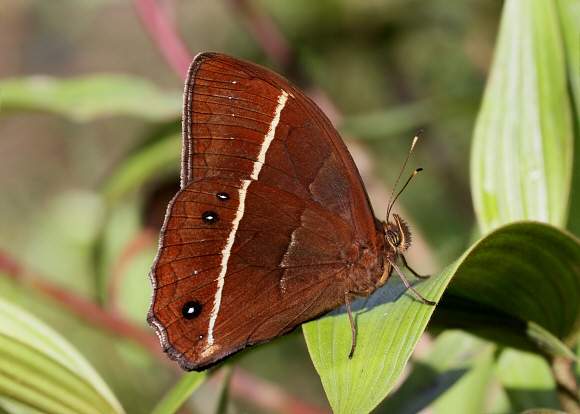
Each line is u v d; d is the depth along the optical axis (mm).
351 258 284
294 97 281
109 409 276
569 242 263
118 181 336
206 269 282
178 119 333
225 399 294
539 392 287
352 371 263
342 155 283
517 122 289
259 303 283
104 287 338
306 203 284
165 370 345
